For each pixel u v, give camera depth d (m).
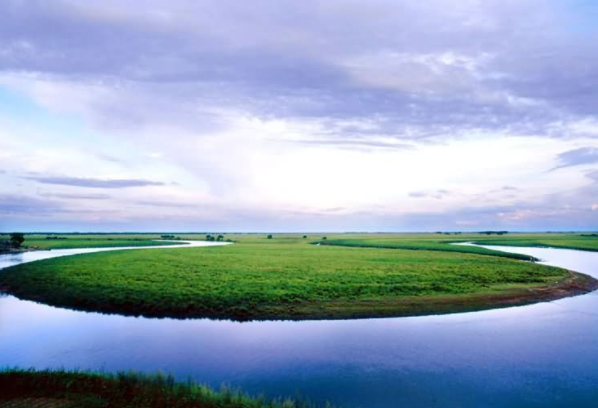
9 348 20.27
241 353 19.66
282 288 32.81
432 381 16.25
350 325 24.95
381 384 15.96
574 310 29.75
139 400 12.21
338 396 14.83
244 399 12.87
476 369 17.61
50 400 12.10
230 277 38.72
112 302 29.03
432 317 27.08
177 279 37.03
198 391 13.09
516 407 13.95
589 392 15.25
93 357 18.97
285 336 22.56
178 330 23.62
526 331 23.81
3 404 11.74
